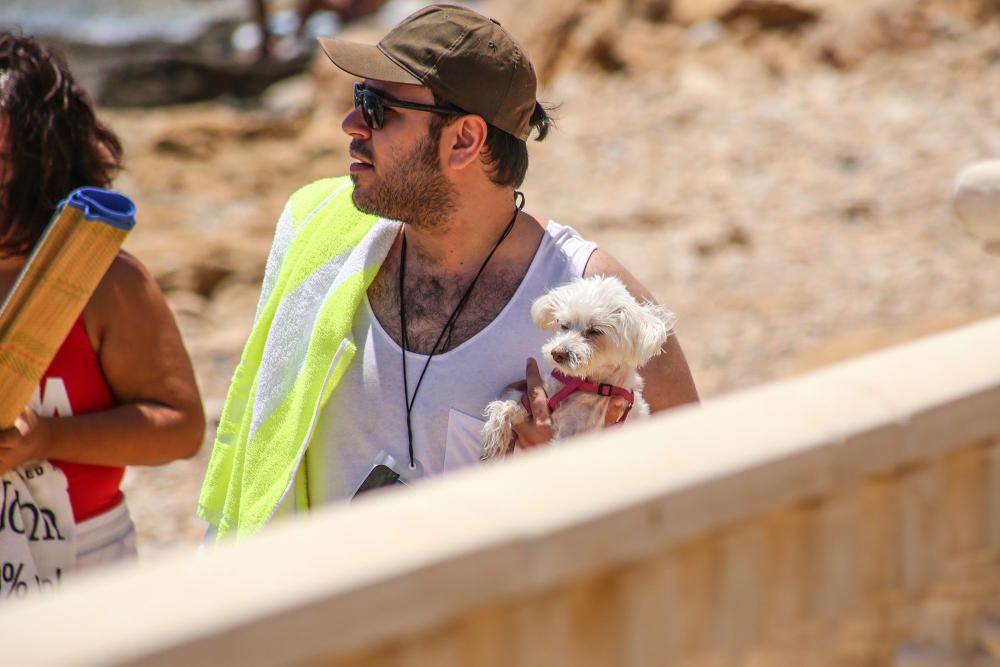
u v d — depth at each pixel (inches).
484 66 247.8
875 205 1081.4
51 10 2030.0
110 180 280.2
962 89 1295.5
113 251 226.8
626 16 1503.4
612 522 112.3
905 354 146.8
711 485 119.0
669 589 127.6
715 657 132.2
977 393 138.6
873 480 142.9
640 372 272.7
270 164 1354.6
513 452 251.9
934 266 948.6
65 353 259.0
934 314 858.8
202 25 1861.5
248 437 279.9
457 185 254.4
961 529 149.6
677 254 1015.6
